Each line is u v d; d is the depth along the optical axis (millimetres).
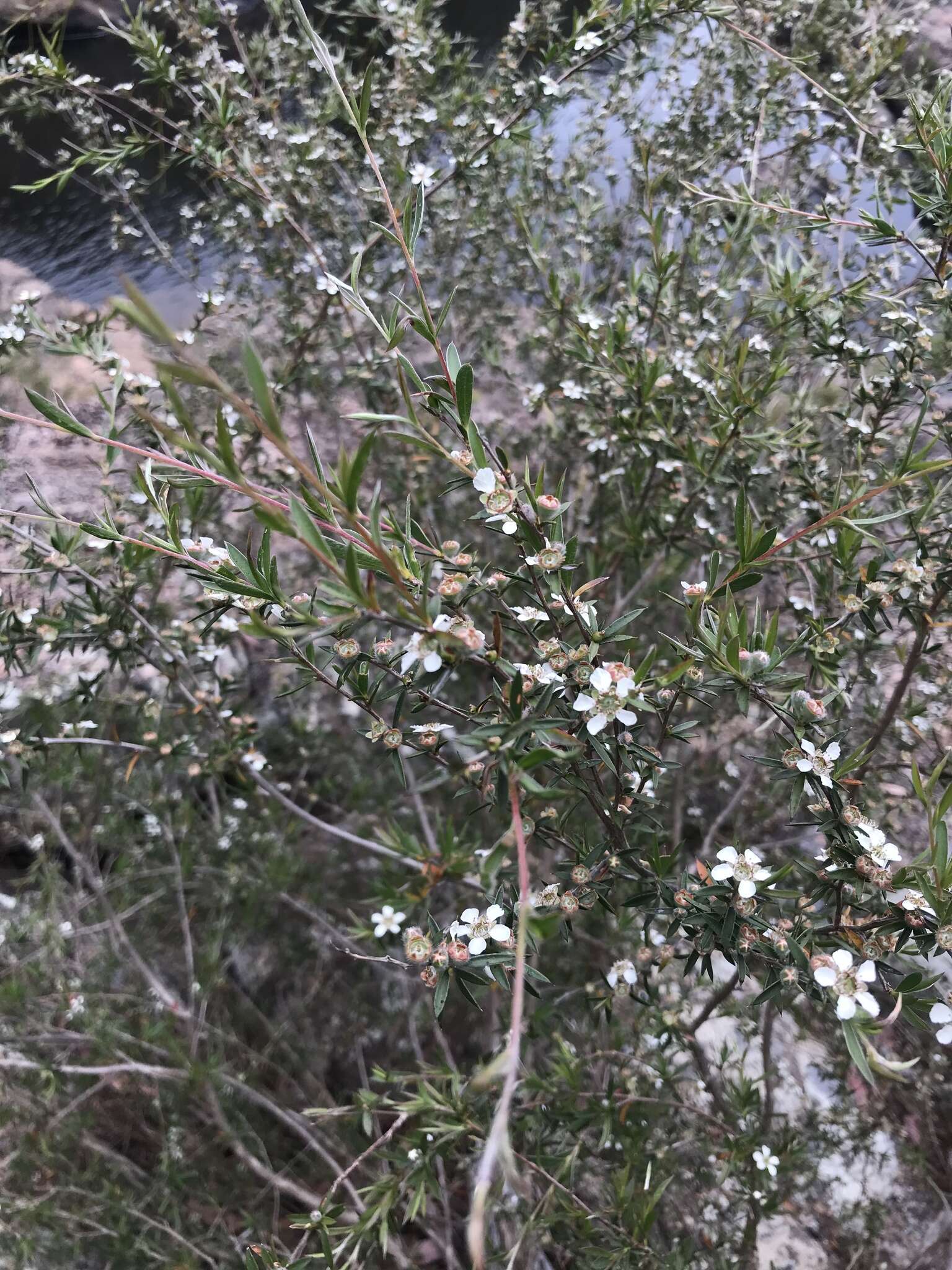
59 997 2771
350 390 3992
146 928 3234
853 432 2107
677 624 3289
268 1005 3348
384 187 1182
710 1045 2812
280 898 3107
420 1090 1715
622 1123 1939
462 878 1922
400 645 1251
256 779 2385
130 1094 3012
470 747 1028
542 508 1173
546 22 2697
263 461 2824
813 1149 2436
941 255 1791
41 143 5031
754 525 2484
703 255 3020
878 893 1252
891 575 1624
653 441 2350
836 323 2117
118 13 4527
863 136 2672
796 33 3164
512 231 3475
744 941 1275
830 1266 2428
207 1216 2783
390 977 3057
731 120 3002
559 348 2664
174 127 2764
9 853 3631
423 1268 2730
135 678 3150
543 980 1262
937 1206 2578
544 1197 1838
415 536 1311
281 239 3080
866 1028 1040
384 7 2738
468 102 2721
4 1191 2424
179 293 3916
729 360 2596
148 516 2297
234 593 1170
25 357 2566
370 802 3463
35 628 2070
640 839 1943
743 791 2537
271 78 3074
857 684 2369
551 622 1261
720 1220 2324
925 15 3746
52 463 2635
